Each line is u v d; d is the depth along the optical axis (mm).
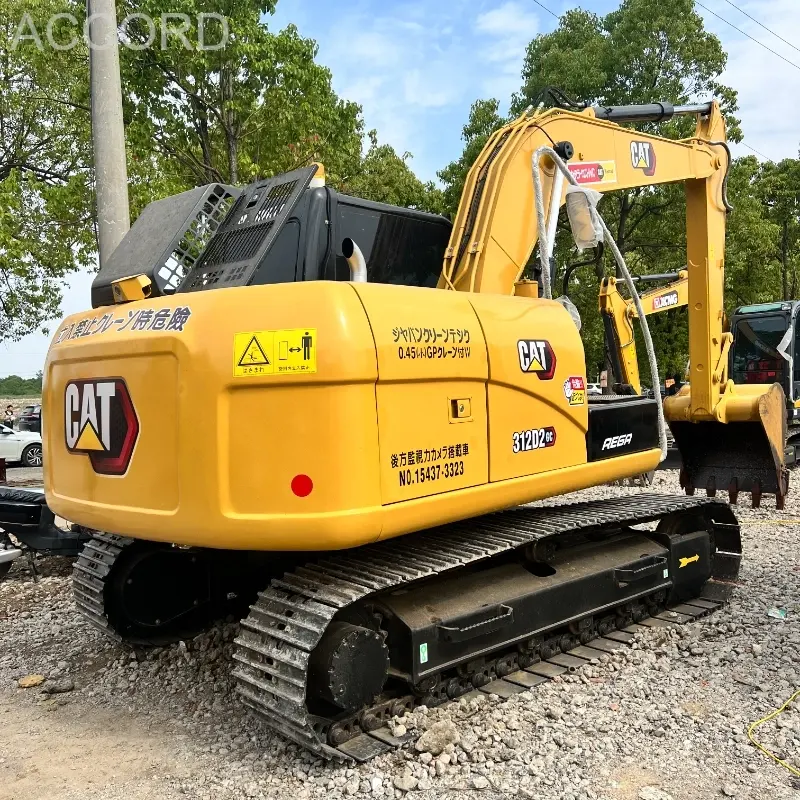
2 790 3252
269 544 3227
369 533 3229
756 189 26172
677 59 20781
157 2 11672
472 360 3723
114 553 4648
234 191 4410
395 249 4430
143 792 3209
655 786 3150
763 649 4609
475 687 4078
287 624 3305
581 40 21844
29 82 17547
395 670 3697
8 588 6492
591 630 4762
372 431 3244
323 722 3344
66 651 4988
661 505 5211
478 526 4445
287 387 3188
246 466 3234
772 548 7008
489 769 3312
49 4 14391
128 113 12695
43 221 16578
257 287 3322
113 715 4004
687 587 5395
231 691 4223
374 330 3264
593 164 5402
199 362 3285
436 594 3992
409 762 3342
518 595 4176
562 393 4297
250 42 12289
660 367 23891
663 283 20422
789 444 12227
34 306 21812
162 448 3445
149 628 4848
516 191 4770
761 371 14109
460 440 3668
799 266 29938
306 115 13219
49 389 4227
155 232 4258
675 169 6094
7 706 4156
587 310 22500
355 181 19422
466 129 21906
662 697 3996
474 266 4465
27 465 17750
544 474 4156
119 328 3695
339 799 3107
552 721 3729
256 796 3156
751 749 3426
